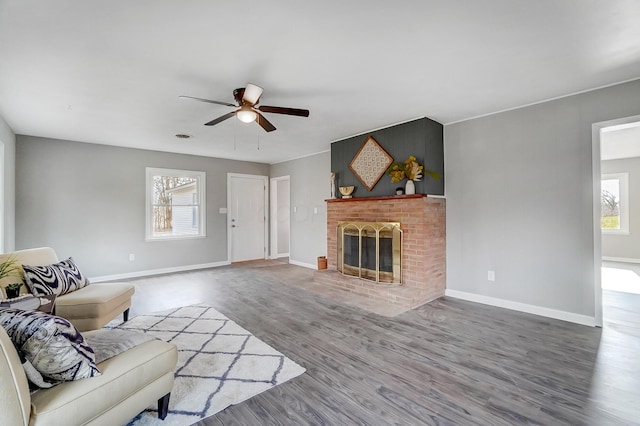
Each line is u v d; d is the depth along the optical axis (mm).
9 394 1080
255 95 2521
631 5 1751
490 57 2377
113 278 5234
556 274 3256
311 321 3213
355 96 3145
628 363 2328
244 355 2465
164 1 1697
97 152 5105
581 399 1898
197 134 4562
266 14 1827
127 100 3178
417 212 3793
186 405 1839
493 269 3695
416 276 3826
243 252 6918
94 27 1938
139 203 5508
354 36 2078
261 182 7207
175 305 3777
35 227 4578
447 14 1843
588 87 2971
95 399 1336
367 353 2502
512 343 2676
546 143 3297
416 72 2625
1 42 2094
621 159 6680
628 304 3719
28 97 3084
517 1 1727
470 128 3875
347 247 4609
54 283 2746
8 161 4000
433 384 2064
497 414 1764
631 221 6551
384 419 1729
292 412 1789
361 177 4586
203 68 2510
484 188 3760
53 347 1289
